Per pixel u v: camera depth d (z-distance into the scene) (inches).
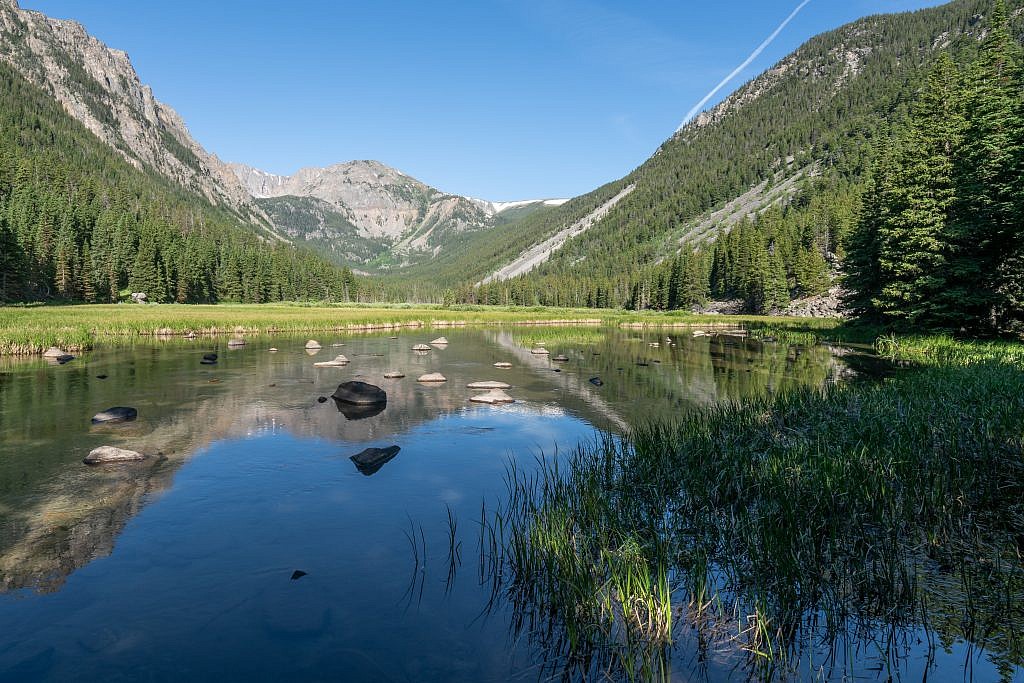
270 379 840.3
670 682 174.6
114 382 783.7
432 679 179.0
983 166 1286.9
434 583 245.8
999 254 1277.1
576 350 1417.3
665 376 924.6
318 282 6240.2
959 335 1338.6
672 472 365.7
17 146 7573.8
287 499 351.6
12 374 837.2
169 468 411.8
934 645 189.6
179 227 6043.3
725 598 225.6
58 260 3654.0
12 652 191.9
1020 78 1338.6
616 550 249.8
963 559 245.4
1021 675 172.4
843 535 263.0
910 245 1374.3
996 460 319.0
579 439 509.4
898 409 457.7
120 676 178.2
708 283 5447.8
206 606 224.8
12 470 399.2
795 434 434.0
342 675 181.3
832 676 174.2
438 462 436.8
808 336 1845.5
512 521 311.7
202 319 1902.1
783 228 5004.9
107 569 255.6
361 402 658.2
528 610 224.2
